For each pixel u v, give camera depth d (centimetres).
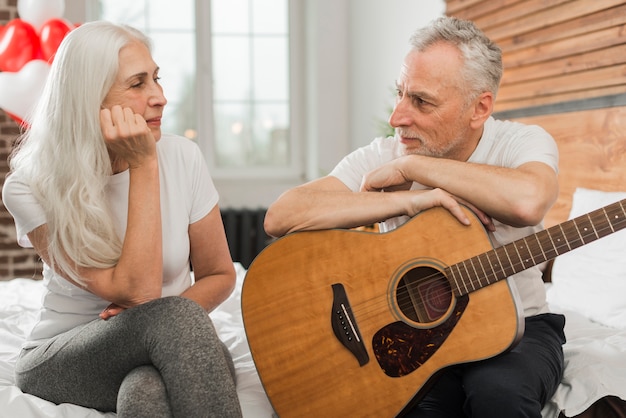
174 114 561
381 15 486
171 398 144
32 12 384
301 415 163
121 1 547
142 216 163
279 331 167
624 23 262
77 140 164
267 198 561
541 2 307
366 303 165
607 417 164
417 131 180
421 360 158
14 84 375
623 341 194
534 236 158
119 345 153
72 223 163
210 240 193
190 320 150
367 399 160
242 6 564
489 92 177
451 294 164
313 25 541
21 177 168
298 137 574
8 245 489
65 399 164
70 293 174
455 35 176
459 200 171
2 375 188
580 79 290
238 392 175
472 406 151
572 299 239
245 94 569
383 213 174
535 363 158
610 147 272
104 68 163
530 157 176
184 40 557
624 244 233
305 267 170
